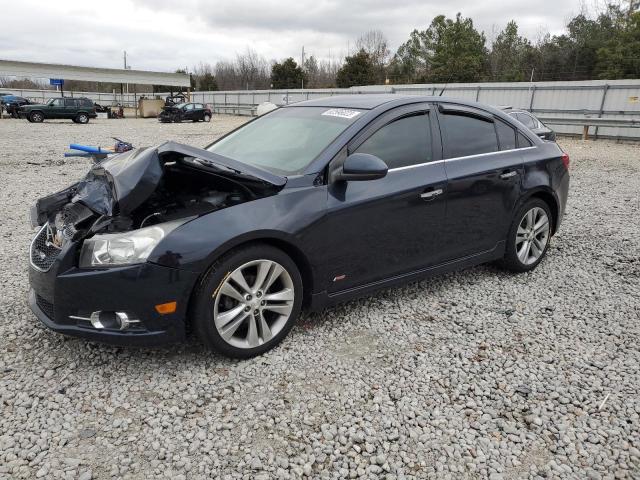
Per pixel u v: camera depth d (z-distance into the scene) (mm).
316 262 3311
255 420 2656
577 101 22031
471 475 2322
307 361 3207
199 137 20500
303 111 4191
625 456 2436
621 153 15734
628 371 3150
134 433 2547
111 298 2807
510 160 4395
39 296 3203
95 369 3080
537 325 3752
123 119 37969
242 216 3002
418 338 3531
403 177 3668
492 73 57719
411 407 2781
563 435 2578
